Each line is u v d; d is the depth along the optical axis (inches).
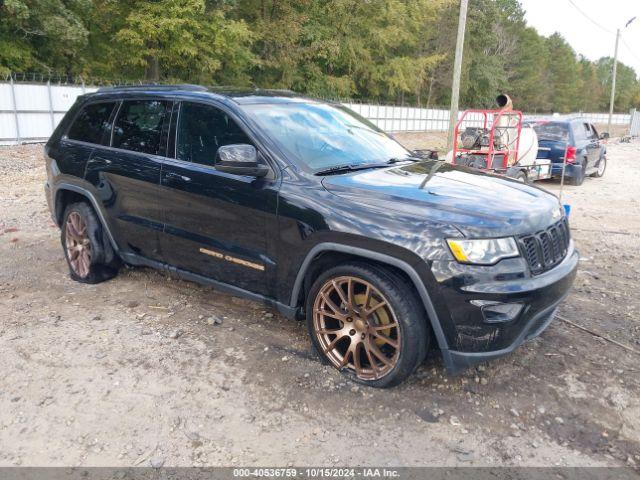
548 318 137.3
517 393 131.6
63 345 152.4
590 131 563.2
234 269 152.9
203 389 131.6
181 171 159.9
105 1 989.8
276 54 1403.8
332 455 109.5
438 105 2293.3
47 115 872.9
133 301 184.5
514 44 2851.9
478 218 120.2
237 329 163.6
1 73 916.6
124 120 184.2
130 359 145.2
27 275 210.1
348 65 1649.9
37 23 928.9
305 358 145.7
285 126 154.5
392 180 140.3
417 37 1893.5
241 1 1346.0
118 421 119.3
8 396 128.0
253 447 111.7
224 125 155.1
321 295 136.6
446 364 124.0
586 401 129.0
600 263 243.9
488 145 426.3
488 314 117.0
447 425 119.2
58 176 200.7
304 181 138.2
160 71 1218.6
